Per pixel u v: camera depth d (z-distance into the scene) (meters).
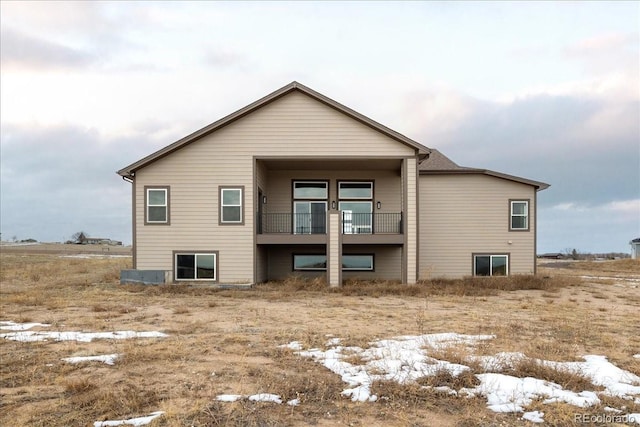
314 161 18.23
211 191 17.58
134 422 4.35
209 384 5.48
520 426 4.33
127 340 7.77
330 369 6.08
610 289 17.12
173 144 17.36
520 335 8.25
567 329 8.84
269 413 4.60
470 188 20.56
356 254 20.31
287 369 6.10
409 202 17.48
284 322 9.72
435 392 5.15
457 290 15.63
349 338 7.91
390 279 19.91
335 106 17.30
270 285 17.33
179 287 16.02
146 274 17.22
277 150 17.50
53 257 43.34
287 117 17.55
